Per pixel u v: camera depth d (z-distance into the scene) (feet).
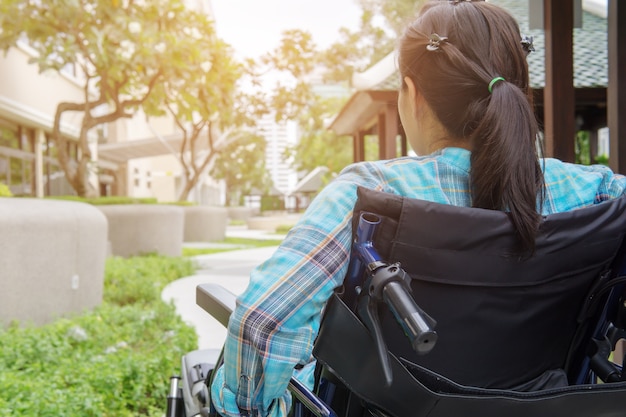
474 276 3.49
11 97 44.29
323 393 3.99
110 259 31.96
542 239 3.56
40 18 36.24
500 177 3.61
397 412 3.47
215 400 3.87
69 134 59.26
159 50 36.19
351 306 3.56
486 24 3.98
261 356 3.42
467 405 3.44
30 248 16.53
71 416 9.39
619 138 11.02
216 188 222.28
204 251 47.93
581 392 3.54
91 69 67.77
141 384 11.46
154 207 40.24
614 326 4.17
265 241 62.69
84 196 41.01
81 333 15.11
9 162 46.62
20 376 11.33
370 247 3.40
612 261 3.92
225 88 44.55
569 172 4.18
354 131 46.47
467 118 3.86
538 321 3.72
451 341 3.57
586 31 28.73
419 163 3.89
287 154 127.44
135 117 104.32
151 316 18.06
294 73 63.10
